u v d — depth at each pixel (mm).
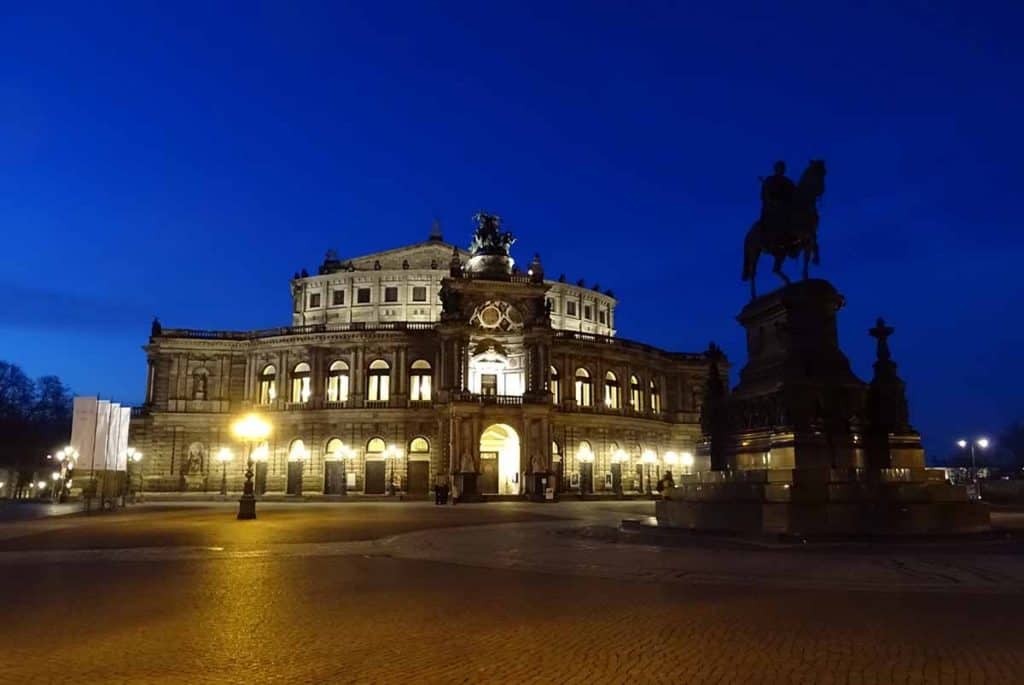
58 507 70312
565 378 103375
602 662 11828
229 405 106438
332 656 12281
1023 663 11523
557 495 94062
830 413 30797
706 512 30938
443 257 127625
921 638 13141
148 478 103688
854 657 11930
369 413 100125
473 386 102125
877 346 32562
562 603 16844
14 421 156625
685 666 11555
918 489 28578
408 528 40469
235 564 24469
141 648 12836
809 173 34188
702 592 18141
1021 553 24703
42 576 21594
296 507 68812
